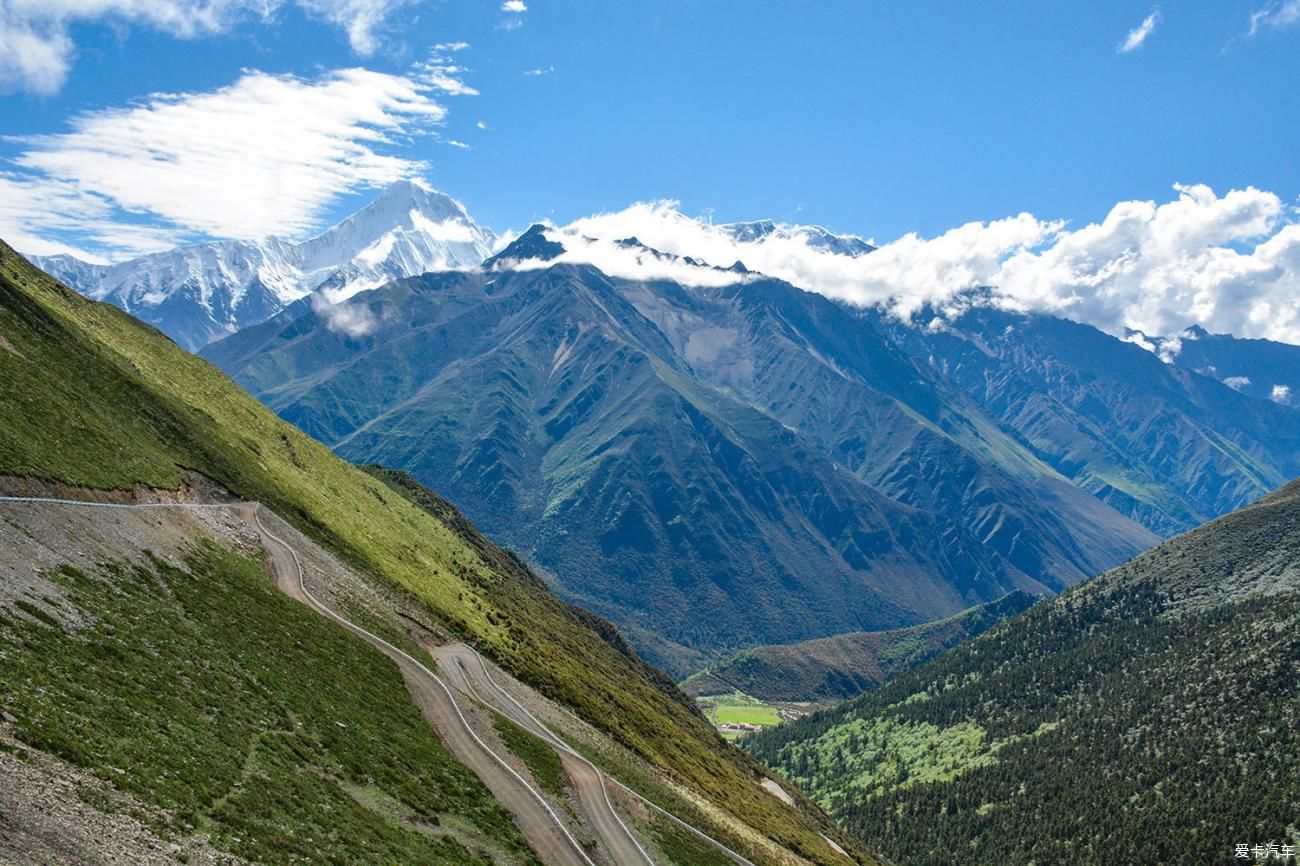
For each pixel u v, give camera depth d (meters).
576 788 102.50
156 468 113.62
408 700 98.12
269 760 64.44
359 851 59.56
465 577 196.62
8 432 88.25
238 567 102.69
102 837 43.28
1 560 65.62
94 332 154.12
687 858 101.19
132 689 60.62
